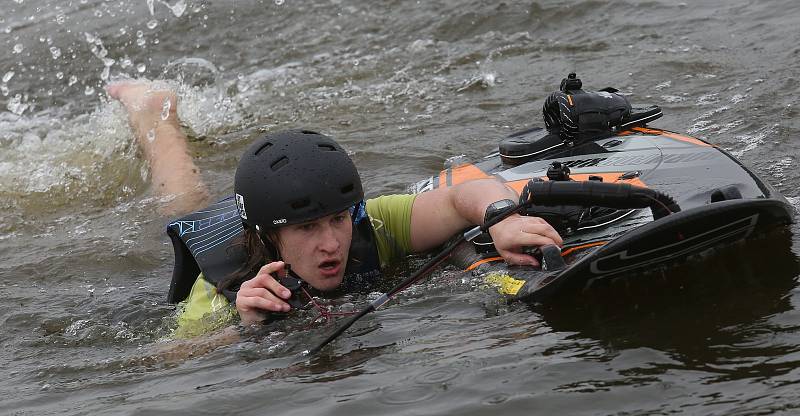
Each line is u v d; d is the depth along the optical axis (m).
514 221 7.62
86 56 19.34
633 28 16.34
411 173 11.48
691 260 7.52
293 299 7.64
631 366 6.00
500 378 6.05
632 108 9.80
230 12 20.47
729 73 13.34
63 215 12.15
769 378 5.64
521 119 12.98
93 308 9.04
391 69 16.42
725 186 7.96
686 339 6.28
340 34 18.78
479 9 18.25
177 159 13.04
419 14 18.89
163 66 18.56
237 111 15.05
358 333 7.20
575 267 6.81
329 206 7.67
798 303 6.58
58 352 8.05
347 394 6.13
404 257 8.77
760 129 10.96
